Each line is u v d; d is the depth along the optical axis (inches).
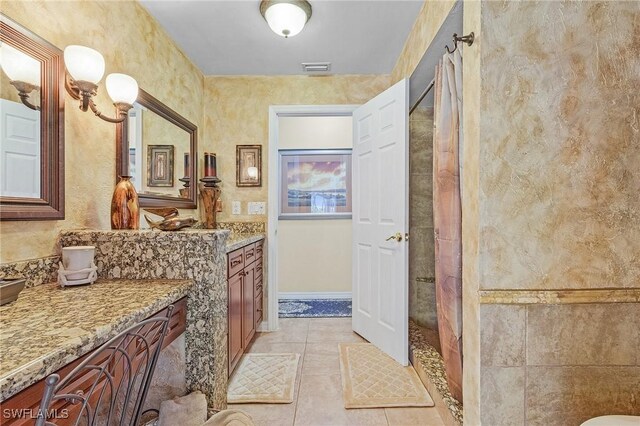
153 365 36.6
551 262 44.2
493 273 44.3
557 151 43.9
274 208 117.1
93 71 51.5
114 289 47.1
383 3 76.8
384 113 95.7
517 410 44.4
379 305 97.7
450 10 61.1
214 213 110.3
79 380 30.4
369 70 113.4
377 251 98.8
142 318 38.2
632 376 44.3
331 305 146.7
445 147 65.9
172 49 92.2
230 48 97.6
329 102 117.0
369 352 95.3
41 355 26.0
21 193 45.4
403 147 87.3
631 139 44.1
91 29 60.0
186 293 51.9
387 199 94.3
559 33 43.7
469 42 46.6
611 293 44.1
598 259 44.3
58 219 51.1
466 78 48.3
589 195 44.1
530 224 44.1
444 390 66.7
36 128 47.6
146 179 78.7
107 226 64.6
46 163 49.1
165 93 88.4
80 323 33.3
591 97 43.9
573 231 44.1
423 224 105.7
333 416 66.0
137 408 36.4
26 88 46.1
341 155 160.2
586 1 43.7
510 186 44.1
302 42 94.3
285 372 83.5
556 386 44.3
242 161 117.4
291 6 74.4
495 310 44.2
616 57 43.9
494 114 43.9
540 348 44.3
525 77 43.7
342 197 160.7
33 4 47.7
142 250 53.4
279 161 160.2
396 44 95.8
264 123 117.4
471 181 46.7
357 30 88.2
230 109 117.0
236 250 83.7
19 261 45.8
